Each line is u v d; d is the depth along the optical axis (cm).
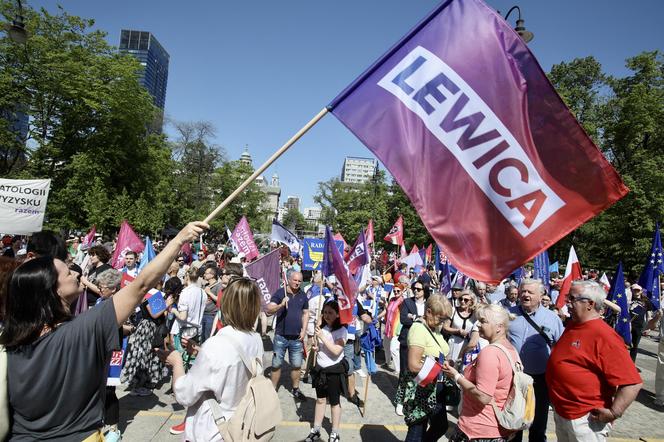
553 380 348
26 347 178
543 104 296
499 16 313
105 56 2906
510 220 299
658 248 972
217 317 664
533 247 293
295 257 1842
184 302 638
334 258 514
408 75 324
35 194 931
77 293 232
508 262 297
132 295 195
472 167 308
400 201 4662
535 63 298
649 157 2902
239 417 259
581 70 3419
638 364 1034
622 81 3231
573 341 341
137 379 588
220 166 5150
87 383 183
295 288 632
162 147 3738
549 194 293
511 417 311
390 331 782
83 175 2795
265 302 792
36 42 2559
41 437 176
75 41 2811
